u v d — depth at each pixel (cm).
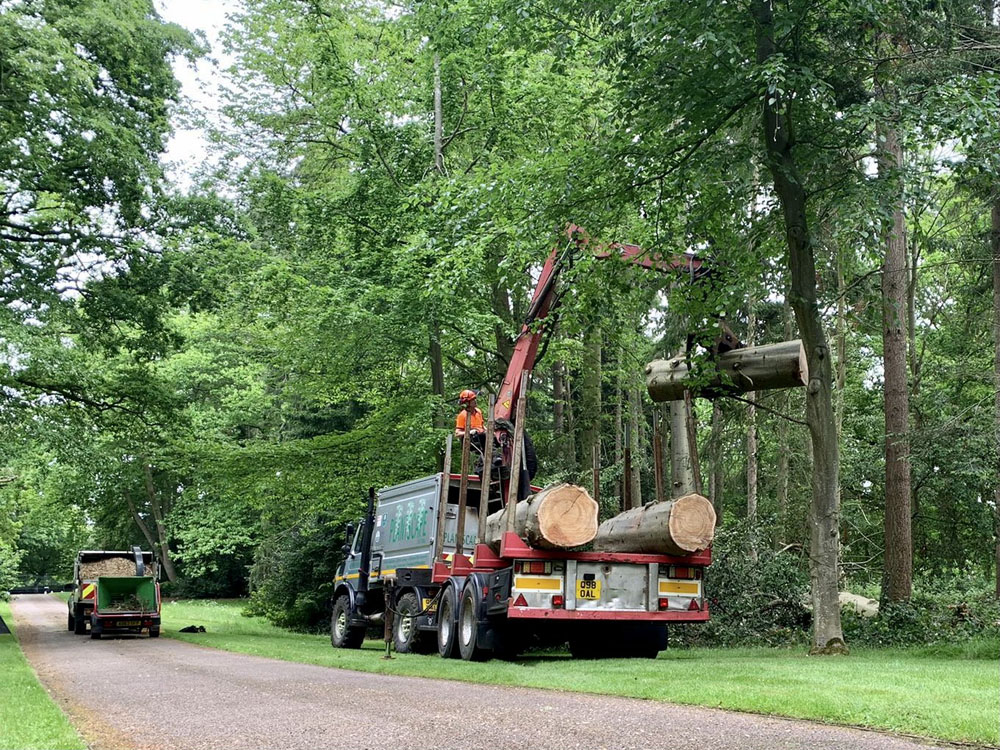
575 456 2922
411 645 1686
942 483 2312
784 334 2359
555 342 2316
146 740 661
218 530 4569
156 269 2253
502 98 2234
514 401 1568
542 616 1295
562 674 1052
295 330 2261
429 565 1678
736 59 1211
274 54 2456
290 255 2369
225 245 2262
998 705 702
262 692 955
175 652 1741
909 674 982
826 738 598
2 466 2425
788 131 1330
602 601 1326
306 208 2317
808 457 2538
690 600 1369
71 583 2766
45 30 1836
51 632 2756
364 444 2333
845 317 2058
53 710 794
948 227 2245
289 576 2958
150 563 2662
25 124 2022
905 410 1884
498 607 1330
